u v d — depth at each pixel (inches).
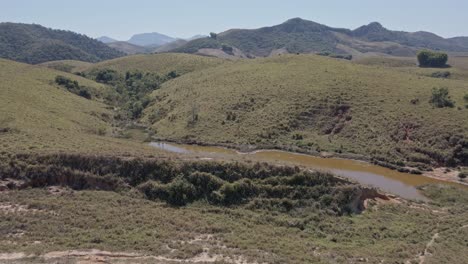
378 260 1129.4
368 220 1459.2
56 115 2605.8
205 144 2763.3
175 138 2901.1
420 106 2829.7
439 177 2225.6
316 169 1632.6
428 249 1241.4
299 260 1074.7
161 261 984.3
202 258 1039.0
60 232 1112.8
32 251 983.6
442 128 2534.5
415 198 1847.9
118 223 1198.9
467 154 2336.4
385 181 2108.8
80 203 1304.1
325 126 2876.5
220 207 1417.3
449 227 1453.0
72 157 1469.0
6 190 1327.5
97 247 1040.8
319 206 1481.3
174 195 1434.5
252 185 1501.0
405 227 1424.7
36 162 1422.2
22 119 2121.1
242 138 2790.4
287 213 1438.2
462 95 2940.5
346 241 1296.8
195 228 1235.9
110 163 1491.1
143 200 1397.6
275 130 2847.0
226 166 1551.4
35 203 1257.4
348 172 2247.8
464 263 1137.4
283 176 1556.3
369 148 2578.7
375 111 2874.0
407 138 2588.6
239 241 1173.1
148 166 1507.1
